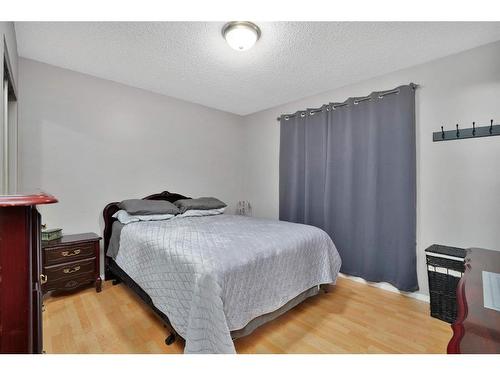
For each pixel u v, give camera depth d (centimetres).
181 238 196
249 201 438
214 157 402
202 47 218
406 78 255
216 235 208
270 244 191
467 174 220
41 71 247
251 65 250
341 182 299
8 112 220
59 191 259
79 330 183
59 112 258
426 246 243
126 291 251
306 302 235
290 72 266
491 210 209
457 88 225
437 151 236
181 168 361
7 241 68
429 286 212
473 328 80
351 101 286
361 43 209
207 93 333
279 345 170
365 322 200
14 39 197
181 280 155
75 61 246
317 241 235
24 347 69
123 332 181
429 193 241
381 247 267
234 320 150
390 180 260
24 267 70
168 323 170
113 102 294
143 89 319
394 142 257
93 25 188
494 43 207
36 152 246
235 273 153
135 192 315
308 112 333
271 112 398
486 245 211
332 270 247
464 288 108
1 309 67
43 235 231
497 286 110
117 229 257
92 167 280
